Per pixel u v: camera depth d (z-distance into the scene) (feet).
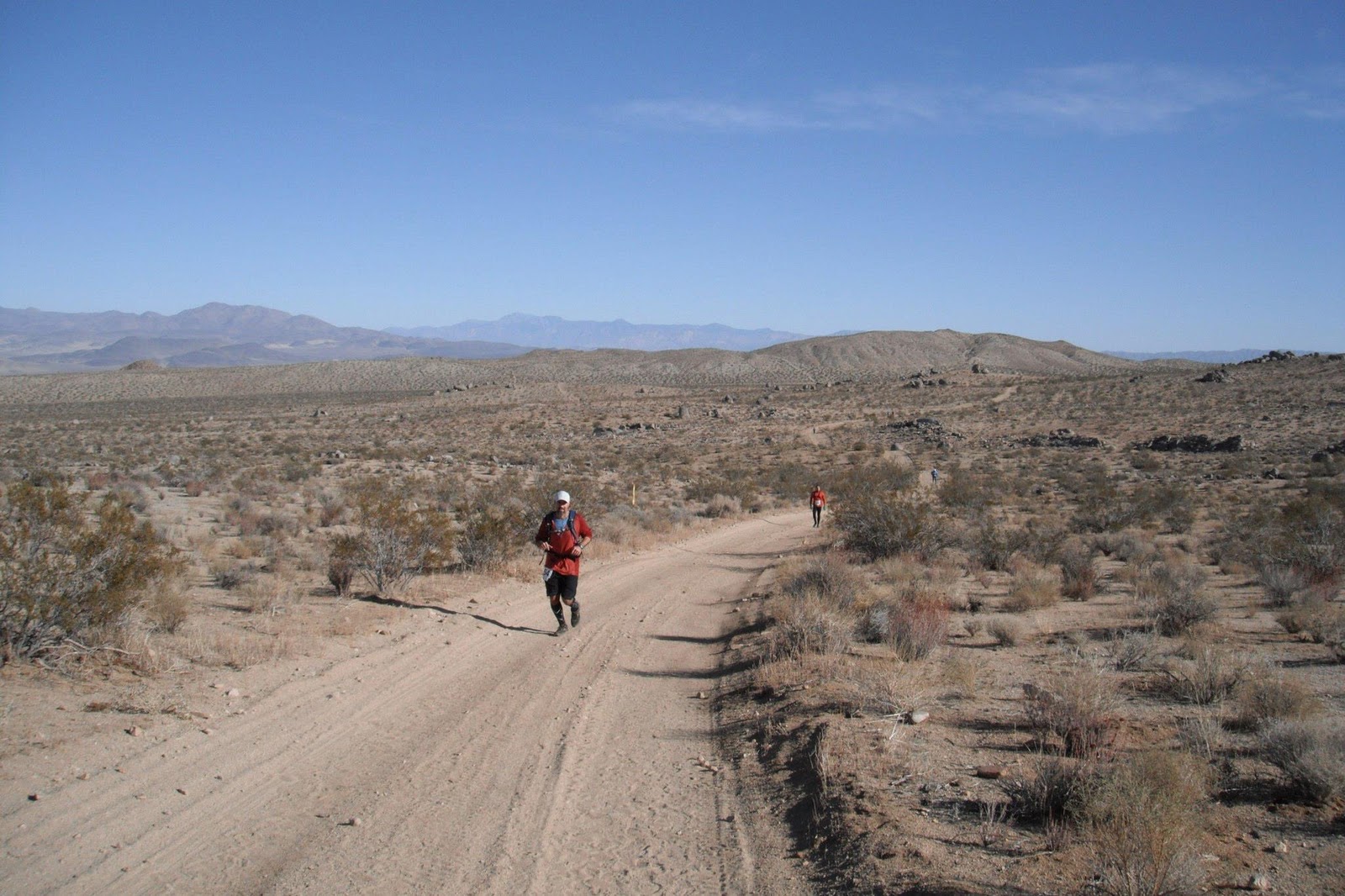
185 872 18.80
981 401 396.78
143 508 103.81
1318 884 16.76
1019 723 28.43
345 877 18.90
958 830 19.66
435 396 488.02
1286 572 58.80
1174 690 31.32
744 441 309.42
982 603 54.24
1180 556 81.15
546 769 25.90
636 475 207.31
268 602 46.60
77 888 17.83
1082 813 19.42
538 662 39.17
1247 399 321.93
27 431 288.71
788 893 18.11
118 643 33.19
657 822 22.21
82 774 22.94
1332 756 21.58
